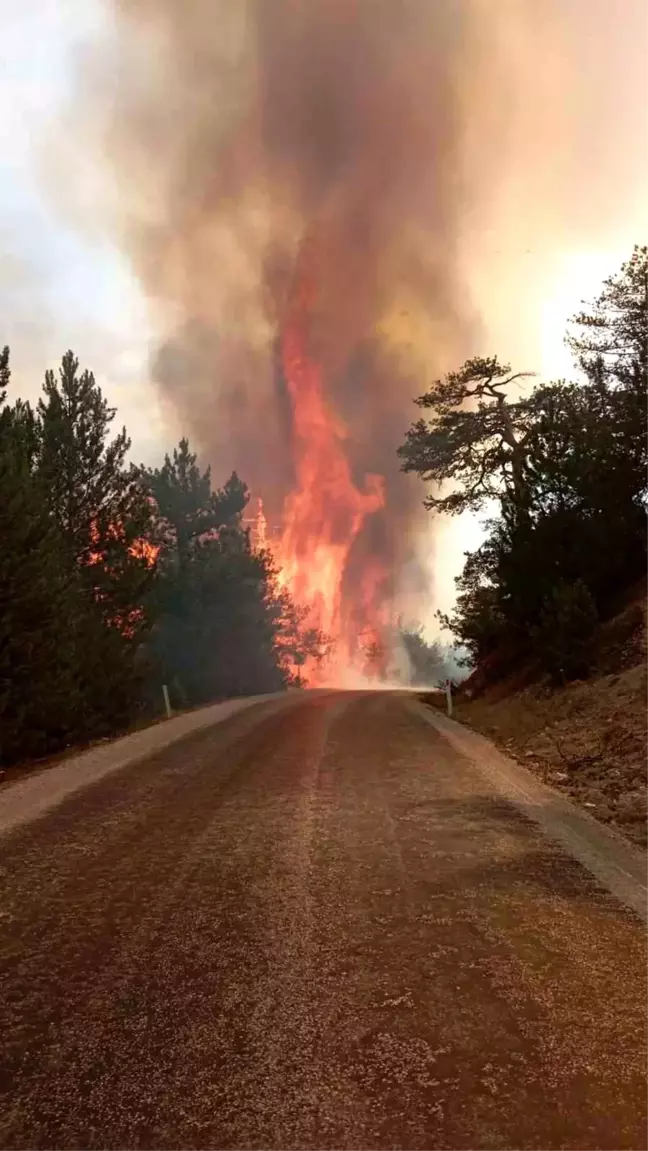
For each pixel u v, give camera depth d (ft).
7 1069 11.55
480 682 86.07
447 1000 13.53
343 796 31.09
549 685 62.44
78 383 86.74
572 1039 12.15
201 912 18.33
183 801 31.12
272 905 18.71
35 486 62.34
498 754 42.09
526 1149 9.53
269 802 30.32
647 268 75.87
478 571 92.58
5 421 57.31
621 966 14.92
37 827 27.43
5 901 19.42
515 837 24.34
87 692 66.85
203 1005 13.51
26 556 52.47
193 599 132.67
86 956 15.81
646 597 62.44
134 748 48.47
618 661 55.93
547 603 63.57
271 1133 9.91
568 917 17.53
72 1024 12.90
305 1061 11.61
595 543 68.85
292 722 60.08
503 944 16.03
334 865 21.84
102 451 86.89
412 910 18.13
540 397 98.43
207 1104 10.56
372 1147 9.59
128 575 86.33
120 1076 11.29
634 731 39.17
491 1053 11.76
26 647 52.47
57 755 51.37
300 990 14.03
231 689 143.64
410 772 36.24
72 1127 10.10
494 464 103.04
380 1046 12.01
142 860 22.90
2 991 14.24
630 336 77.46
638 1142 9.64
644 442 72.33
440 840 24.18
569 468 69.82
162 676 110.52
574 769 35.86
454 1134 9.82
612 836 24.35
